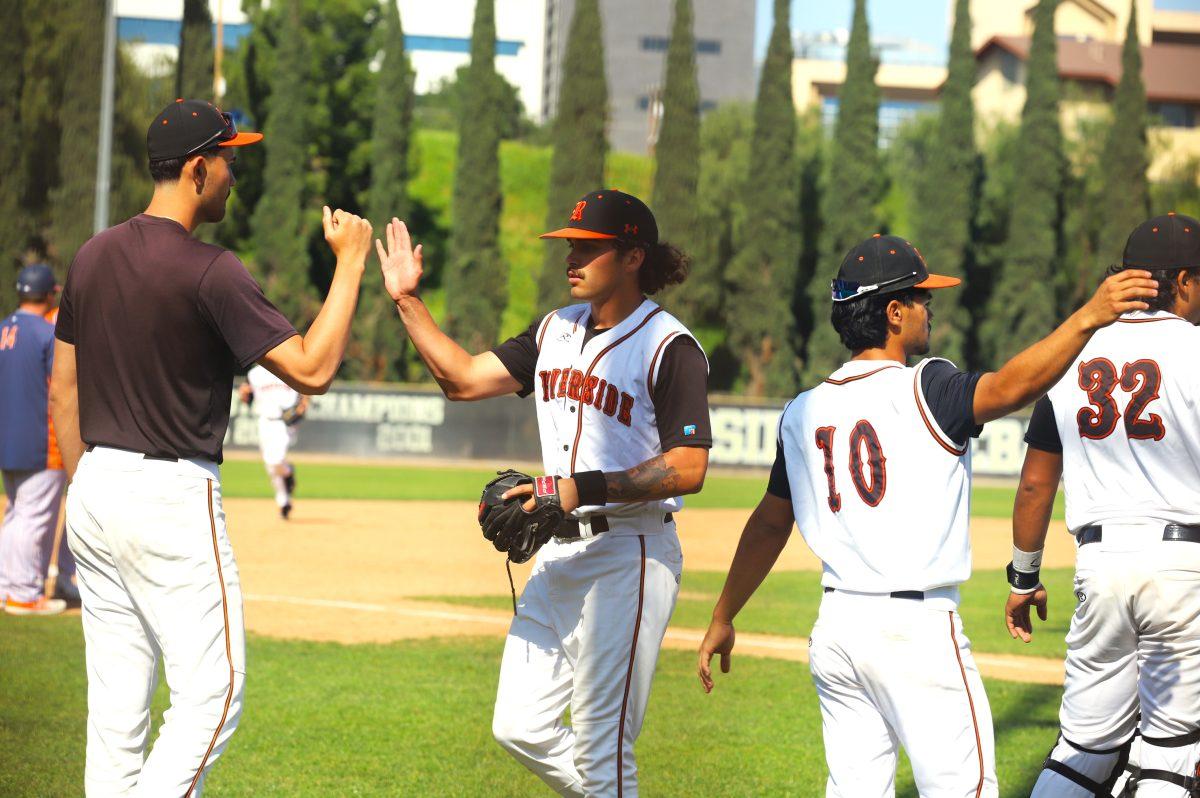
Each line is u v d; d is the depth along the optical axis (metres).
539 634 5.53
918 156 73.56
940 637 4.50
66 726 8.10
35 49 55.31
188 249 4.87
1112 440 5.46
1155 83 90.44
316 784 7.15
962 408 4.45
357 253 5.18
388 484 32.88
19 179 55.25
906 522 4.52
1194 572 5.30
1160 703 5.48
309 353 4.93
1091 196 67.88
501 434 43.53
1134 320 5.53
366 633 12.08
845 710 4.77
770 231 64.25
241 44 68.00
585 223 5.32
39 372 11.59
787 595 15.97
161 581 4.86
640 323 5.39
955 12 65.06
